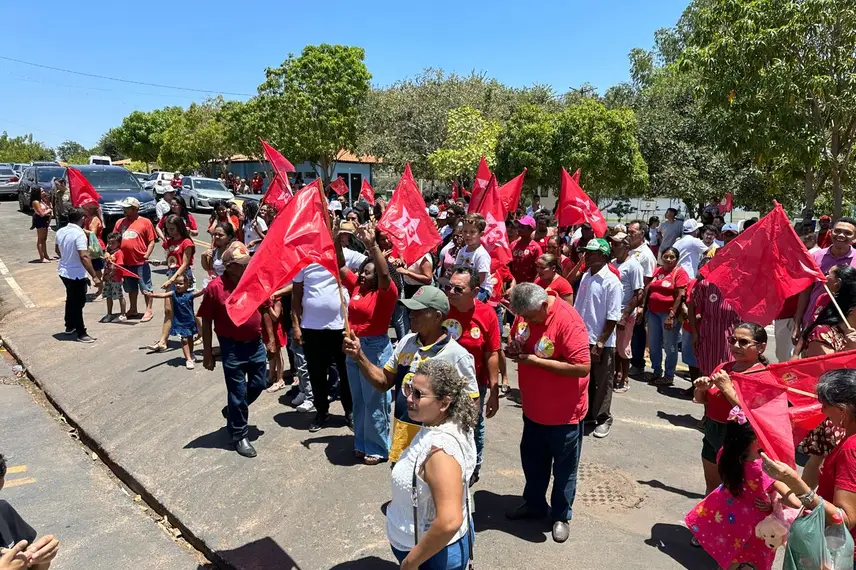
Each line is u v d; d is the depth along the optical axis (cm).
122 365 801
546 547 426
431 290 393
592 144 2258
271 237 420
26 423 652
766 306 482
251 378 571
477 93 3294
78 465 565
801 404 344
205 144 4556
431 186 3819
